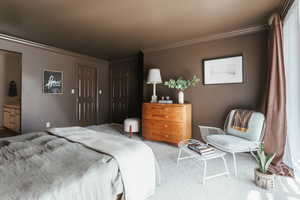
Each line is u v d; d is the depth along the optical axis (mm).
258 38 2791
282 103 2215
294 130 2104
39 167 1128
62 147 1490
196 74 3420
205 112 3303
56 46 4008
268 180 1727
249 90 2869
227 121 2693
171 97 3748
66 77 4457
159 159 2559
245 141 2137
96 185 1092
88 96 5055
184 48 3576
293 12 2016
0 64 4773
